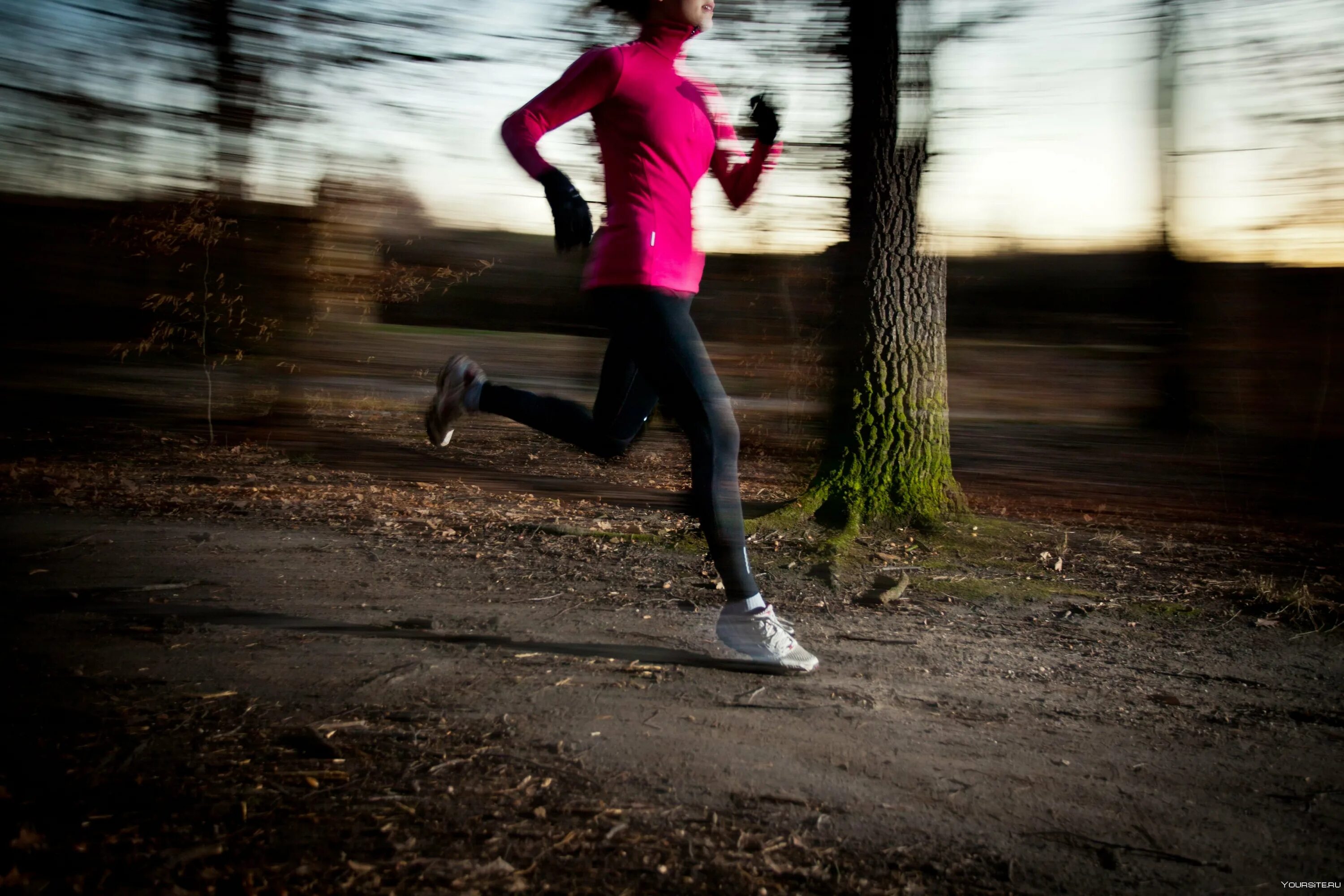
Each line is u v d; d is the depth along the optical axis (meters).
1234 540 5.68
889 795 2.36
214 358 8.80
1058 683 3.24
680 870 1.97
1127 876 2.04
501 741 2.58
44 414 8.99
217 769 2.35
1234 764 2.62
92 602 3.77
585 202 2.57
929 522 5.41
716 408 2.90
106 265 8.32
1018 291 11.93
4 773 2.28
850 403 5.55
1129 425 10.21
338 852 1.98
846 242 5.62
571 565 4.67
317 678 3.03
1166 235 9.26
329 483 6.85
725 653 3.40
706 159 2.85
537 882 1.91
